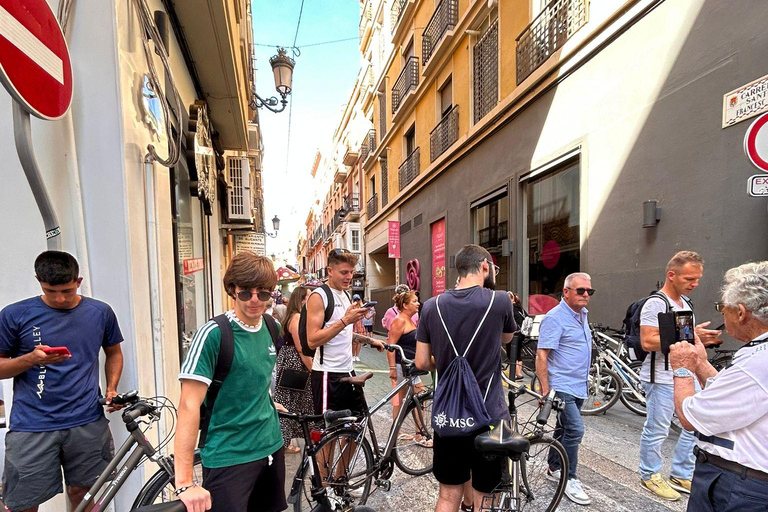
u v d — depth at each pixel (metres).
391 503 2.68
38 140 2.09
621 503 2.57
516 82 6.99
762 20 3.36
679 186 4.08
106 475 1.82
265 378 1.65
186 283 4.97
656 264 4.36
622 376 4.25
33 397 1.83
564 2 5.77
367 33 18.70
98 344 2.04
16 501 1.79
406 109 12.85
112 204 2.27
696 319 3.91
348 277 2.63
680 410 1.52
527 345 4.80
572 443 2.58
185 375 1.42
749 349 1.36
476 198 8.49
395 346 3.05
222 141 7.60
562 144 5.87
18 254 2.14
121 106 2.26
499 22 7.54
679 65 4.09
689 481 2.69
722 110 3.66
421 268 11.88
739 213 3.54
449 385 1.88
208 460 1.54
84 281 2.20
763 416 1.28
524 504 2.36
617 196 4.88
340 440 2.50
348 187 24.41
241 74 6.28
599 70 5.16
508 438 1.60
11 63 1.42
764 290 1.36
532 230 6.79
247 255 1.59
